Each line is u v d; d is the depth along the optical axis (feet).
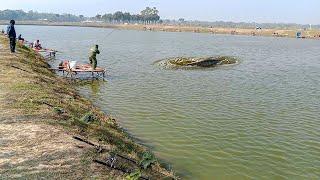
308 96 127.65
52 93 88.89
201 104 112.06
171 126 89.35
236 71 189.57
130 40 467.93
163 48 341.82
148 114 99.40
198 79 160.56
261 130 88.02
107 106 106.93
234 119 96.58
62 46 340.59
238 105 111.96
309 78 169.99
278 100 120.26
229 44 415.03
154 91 130.62
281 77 171.73
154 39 503.20
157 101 114.83
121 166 53.57
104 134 67.31
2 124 61.26
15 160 49.14
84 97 115.34
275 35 651.66
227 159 70.44
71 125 65.72
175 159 69.67
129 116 96.89
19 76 100.22
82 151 54.34
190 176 62.49
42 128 60.95
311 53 308.40
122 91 129.59
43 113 69.15
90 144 58.03
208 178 62.13
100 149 56.18
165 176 57.47
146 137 81.05
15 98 76.59
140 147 71.51
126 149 65.10
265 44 421.59
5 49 152.97
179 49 333.83
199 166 66.90
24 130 59.47
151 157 60.39
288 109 108.37
